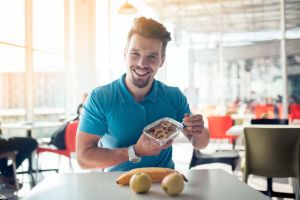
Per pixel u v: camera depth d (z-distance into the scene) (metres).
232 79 7.46
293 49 6.76
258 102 7.30
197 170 1.27
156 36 1.29
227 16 7.48
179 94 1.59
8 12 5.51
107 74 7.56
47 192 1.00
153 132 1.19
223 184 1.07
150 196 0.95
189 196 0.94
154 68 1.34
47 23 6.52
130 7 5.50
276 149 2.54
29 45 5.85
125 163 1.38
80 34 7.17
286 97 6.62
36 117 6.13
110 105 1.38
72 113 7.13
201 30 7.69
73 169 4.89
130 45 1.32
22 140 3.44
